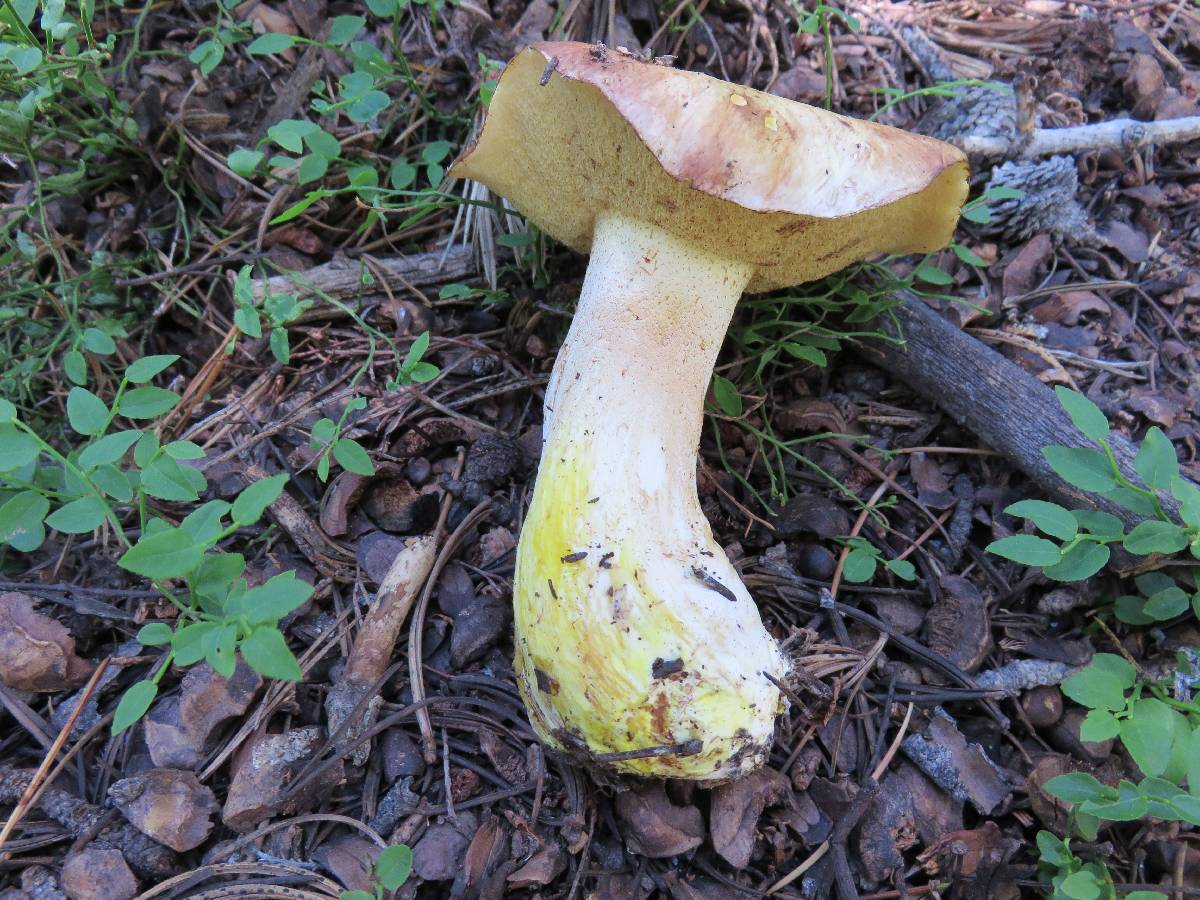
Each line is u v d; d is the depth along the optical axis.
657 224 0.24
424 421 0.29
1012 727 0.26
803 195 0.20
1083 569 0.23
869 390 0.31
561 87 0.21
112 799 0.23
